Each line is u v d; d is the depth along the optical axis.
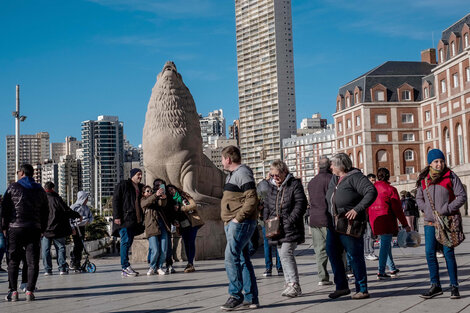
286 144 157.12
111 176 170.75
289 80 158.38
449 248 6.97
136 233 11.01
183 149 13.85
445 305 6.51
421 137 69.75
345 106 74.56
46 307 7.54
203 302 7.40
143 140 14.30
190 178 13.88
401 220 8.95
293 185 7.54
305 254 14.43
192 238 11.12
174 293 8.29
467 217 37.38
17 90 35.50
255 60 163.00
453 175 7.06
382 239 8.98
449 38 50.06
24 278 9.14
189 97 14.32
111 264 14.08
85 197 13.32
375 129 69.44
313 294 7.77
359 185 7.06
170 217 10.94
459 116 47.12
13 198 8.38
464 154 46.03
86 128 173.62
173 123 13.87
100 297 8.22
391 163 69.25
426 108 68.81
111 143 172.62
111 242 19.12
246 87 166.50
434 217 7.04
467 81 45.72
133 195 10.91
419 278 8.97
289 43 158.25
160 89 14.07
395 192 8.95
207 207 13.74
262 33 160.88
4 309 7.54
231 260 6.80
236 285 6.75
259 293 8.09
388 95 70.06
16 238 8.35
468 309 6.21
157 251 10.77
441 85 50.84
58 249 12.11
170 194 10.99
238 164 7.08
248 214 6.76
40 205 8.62
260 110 163.75
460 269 9.84
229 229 6.84
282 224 7.53
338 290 7.29
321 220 8.38
